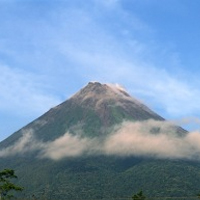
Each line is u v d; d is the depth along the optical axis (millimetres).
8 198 129625
